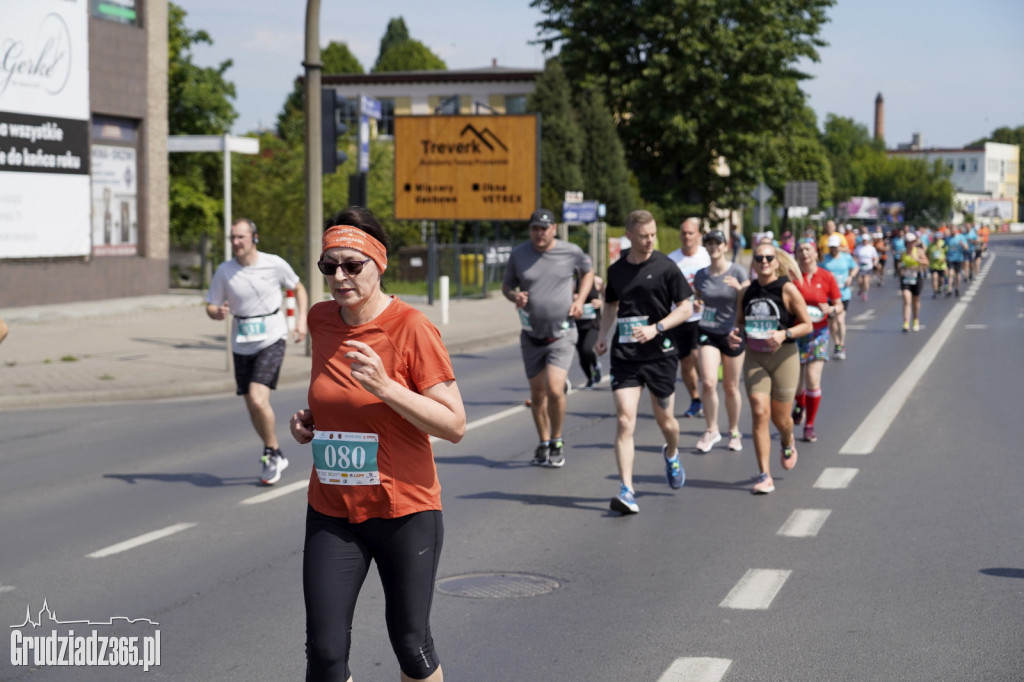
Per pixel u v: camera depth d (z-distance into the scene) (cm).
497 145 3366
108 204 2923
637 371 851
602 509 862
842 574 680
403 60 10131
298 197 3841
